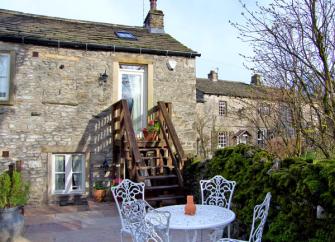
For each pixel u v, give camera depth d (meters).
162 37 11.59
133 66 10.20
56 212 7.78
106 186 9.45
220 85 24.38
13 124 8.70
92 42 9.48
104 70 9.66
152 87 10.16
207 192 6.58
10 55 8.72
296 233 4.04
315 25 4.88
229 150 6.26
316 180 3.84
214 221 3.74
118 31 11.12
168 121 8.63
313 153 5.93
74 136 9.28
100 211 7.72
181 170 7.84
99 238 5.66
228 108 22.30
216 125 21.98
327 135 5.37
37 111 8.94
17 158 8.70
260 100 7.21
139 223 3.35
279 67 5.96
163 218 3.57
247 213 5.05
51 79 9.12
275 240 4.26
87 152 9.38
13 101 8.70
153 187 7.46
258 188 4.96
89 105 9.48
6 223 5.51
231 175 5.81
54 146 9.07
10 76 8.69
